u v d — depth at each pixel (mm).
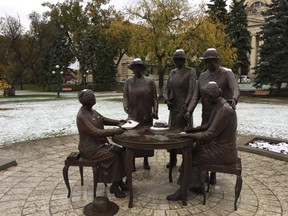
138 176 5012
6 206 3875
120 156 4109
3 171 5273
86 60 37188
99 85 38094
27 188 4480
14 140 8234
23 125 10812
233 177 4922
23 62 31000
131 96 5145
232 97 4152
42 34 33125
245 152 6395
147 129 4578
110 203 3904
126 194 4281
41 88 42312
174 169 5371
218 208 3809
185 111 4961
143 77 5191
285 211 3713
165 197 4164
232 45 26797
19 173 5168
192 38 18469
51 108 17297
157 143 3668
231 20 27047
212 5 27312
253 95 24094
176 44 17984
